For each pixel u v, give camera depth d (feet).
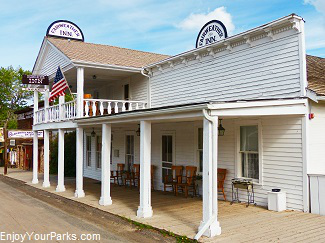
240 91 33.32
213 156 22.34
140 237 22.99
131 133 50.96
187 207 31.76
